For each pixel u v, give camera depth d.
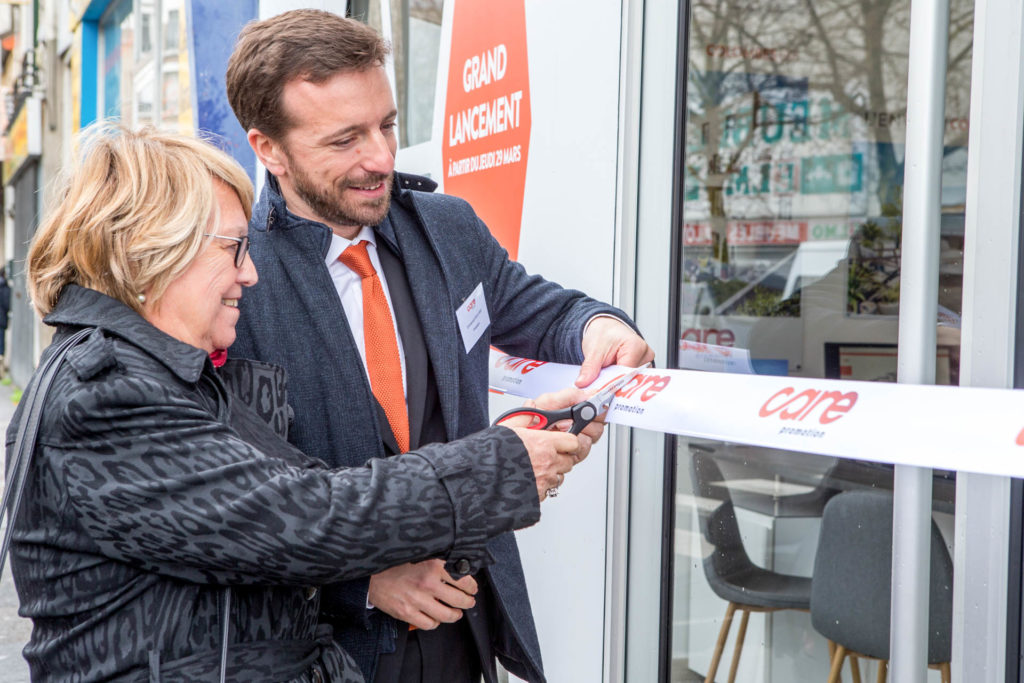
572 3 2.31
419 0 3.23
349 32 1.35
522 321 1.71
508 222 2.62
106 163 1.16
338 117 1.34
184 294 1.17
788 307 3.55
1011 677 1.36
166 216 1.13
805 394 1.23
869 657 2.12
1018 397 1.02
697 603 2.29
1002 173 1.31
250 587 1.16
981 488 1.36
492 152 2.69
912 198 1.41
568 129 2.34
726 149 3.90
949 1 1.38
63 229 1.15
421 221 1.58
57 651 1.11
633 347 1.54
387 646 1.44
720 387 1.33
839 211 3.98
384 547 1.11
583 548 2.33
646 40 2.14
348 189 1.39
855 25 4.00
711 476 2.28
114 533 1.06
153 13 7.26
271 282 1.45
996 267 1.33
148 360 1.12
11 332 15.51
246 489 1.07
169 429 1.08
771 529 2.35
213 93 4.23
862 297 3.48
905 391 1.13
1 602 4.66
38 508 1.10
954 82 2.24
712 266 3.74
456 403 1.54
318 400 1.45
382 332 1.52
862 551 2.10
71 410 1.05
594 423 1.45
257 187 4.17
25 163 13.73
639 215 2.19
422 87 3.22
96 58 10.22
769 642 2.34
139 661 1.08
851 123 4.02
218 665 1.11
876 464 2.14
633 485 2.21
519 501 1.20
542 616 2.52
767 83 3.94
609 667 2.24
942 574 1.57
